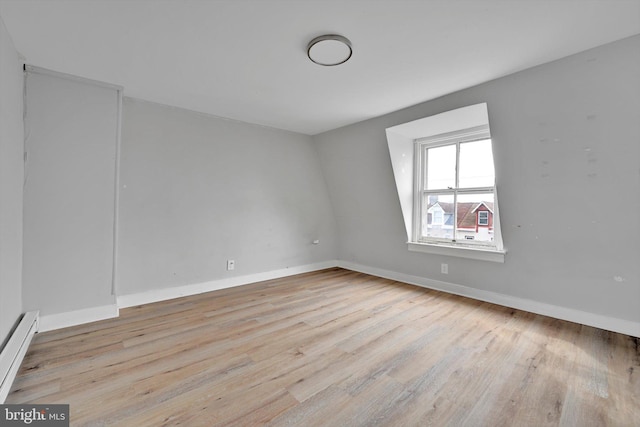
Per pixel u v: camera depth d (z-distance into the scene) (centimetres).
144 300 303
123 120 288
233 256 371
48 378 167
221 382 166
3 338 174
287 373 175
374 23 174
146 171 303
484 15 166
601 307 237
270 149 402
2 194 173
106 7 160
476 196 330
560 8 160
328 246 486
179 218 326
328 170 452
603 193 222
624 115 200
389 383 165
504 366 182
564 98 218
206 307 291
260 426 133
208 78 249
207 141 345
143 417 138
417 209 384
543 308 270
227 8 161
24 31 181
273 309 286
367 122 364
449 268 344
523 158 254
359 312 278
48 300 234
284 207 422
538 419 137
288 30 182
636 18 167
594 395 154
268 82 256
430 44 196
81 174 247
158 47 202
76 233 246
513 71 233
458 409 144
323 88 268
